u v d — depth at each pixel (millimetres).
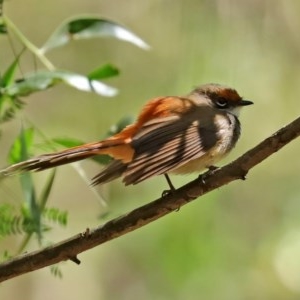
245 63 12398
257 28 11969
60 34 8266
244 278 12594
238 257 12719
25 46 8125
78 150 7613
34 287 14625
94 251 13750
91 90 8047
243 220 13047
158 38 13109
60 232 13617
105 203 8281
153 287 12586
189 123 8273
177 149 7969
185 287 12398
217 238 12422
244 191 13258
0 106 8039
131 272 13391
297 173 13680
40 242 7777
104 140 7734
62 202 14141
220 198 12719
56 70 8070
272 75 13047
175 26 12234
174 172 8406
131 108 13172
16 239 12117
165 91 12453
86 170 14195
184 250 12312
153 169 7590
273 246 13008
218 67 11500
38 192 13844
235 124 8867
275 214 13336
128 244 12586
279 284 12859
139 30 13398
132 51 13273
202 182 7211
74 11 14234
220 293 12422
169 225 12328
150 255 12477
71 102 13867
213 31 11352
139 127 8039
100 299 13945
